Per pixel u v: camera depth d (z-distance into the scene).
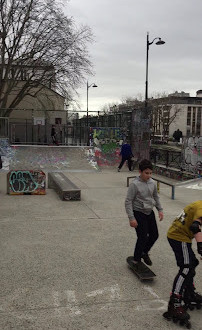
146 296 3.56
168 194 9.79
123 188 10.58
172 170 13.59
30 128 26.84
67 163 15.20
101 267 4.30
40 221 6.44
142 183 3.93
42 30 21.48
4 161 14.42
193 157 12.56
